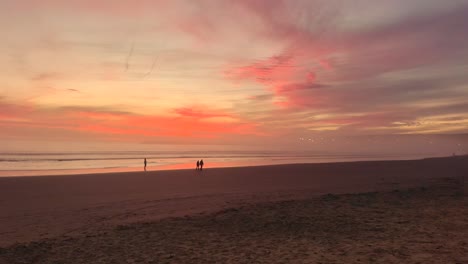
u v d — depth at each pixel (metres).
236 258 7.43
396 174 28.39
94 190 20.03
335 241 8.55
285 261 7.04
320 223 10.65
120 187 21.42
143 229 10.52
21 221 12.11
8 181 23.72
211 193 18.47
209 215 12.34
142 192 19.25
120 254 8.03
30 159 61.59
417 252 7.15
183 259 7.51
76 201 16.22
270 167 38.47
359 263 6.63
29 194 18.47
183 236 9.61
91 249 8.50
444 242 7.84
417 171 31.05
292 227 10.28
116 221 11.98
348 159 72.50
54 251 8.37
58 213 13.45
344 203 13.80
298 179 25.91
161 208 14.29
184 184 23.03
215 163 55.97
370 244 8.06
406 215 11.25
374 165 39.66
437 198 14.29
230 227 10.54
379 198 14.76
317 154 109.81
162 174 30.52
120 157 75.56
